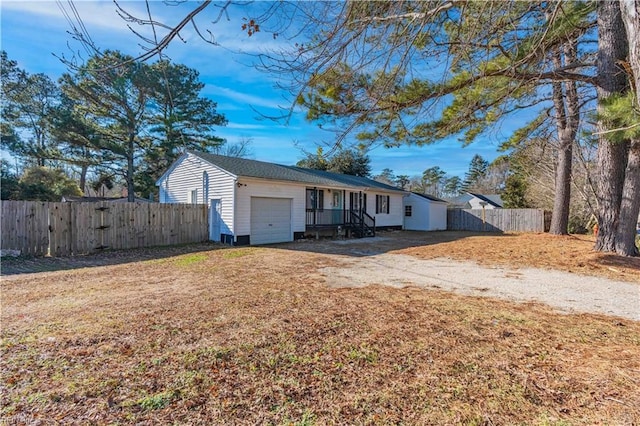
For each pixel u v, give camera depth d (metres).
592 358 2.78
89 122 18.34
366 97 3.61
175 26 2.18
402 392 2.26
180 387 2.33
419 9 2.95
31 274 6.62
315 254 9.64
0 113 20.14
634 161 7.52
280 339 3.18
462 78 3.95
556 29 3.75
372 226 18.00
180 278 6.16
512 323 3.66
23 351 2.90
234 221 11.65
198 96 19.66
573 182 14.88
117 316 3.87
